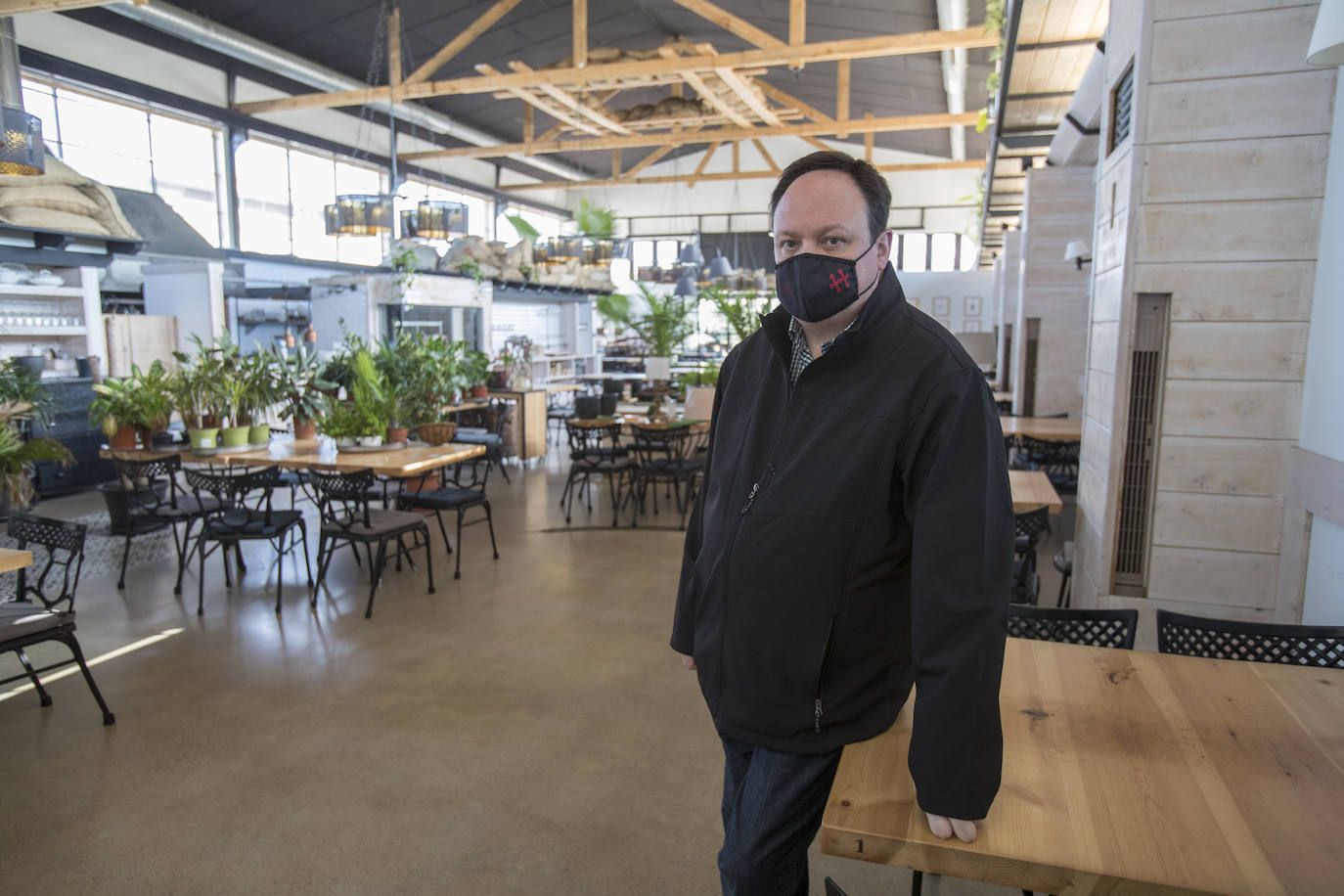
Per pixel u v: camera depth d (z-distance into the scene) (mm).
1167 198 2982
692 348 19406
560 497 8008
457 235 8023
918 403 1289
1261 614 3070
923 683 1223
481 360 9344
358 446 5520
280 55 10383
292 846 2543
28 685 3682
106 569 5473
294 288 10562
